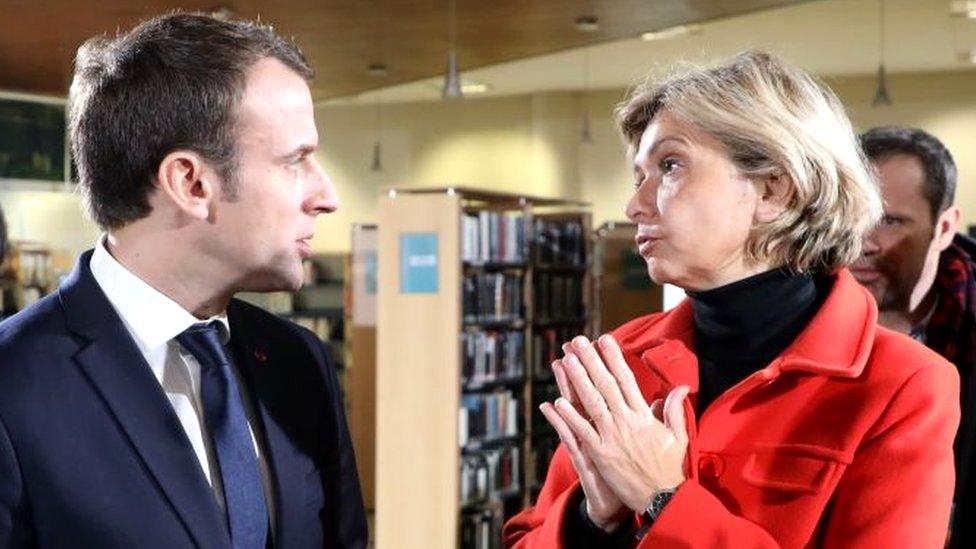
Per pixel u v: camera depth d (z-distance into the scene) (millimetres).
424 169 16734
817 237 1542
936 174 2043
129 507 1318
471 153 16484
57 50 9977
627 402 1562
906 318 2133
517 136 16203
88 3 8289
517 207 8578
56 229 12680
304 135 1392
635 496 1522
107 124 1368
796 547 1464
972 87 14141
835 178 1526
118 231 1412
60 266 11781
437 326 6996
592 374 1570
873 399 1488
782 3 8422
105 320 1383
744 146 1516
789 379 1548
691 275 1572
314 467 1533
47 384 1327
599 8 8586
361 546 1605
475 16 8859
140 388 1362
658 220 1575
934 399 1485
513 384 8078
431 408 7000
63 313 1389
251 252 1383
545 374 8367
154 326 1396
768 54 1590
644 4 8438
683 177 1546
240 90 1352
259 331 1565
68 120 1457
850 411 1494
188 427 1407
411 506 7031
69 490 1302
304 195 1413
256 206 1369
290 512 1463
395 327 7070
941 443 1470
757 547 1424
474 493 7316
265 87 1367
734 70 1564
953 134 14227
